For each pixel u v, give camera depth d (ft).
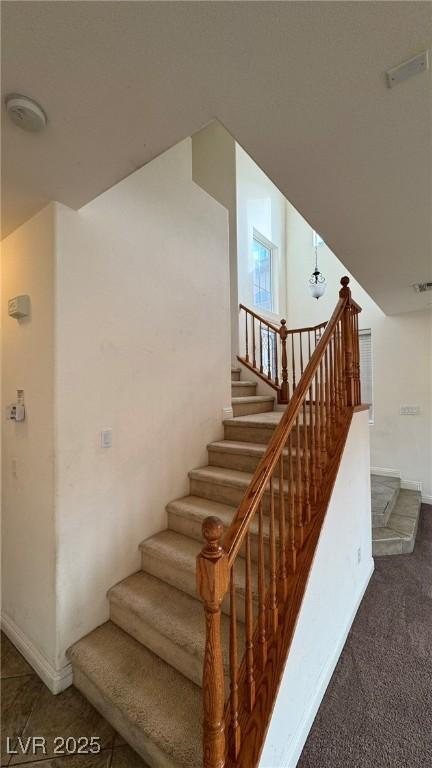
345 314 7.81
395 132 4.14
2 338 6.72
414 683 5.52
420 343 14.56
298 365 18.89
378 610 7.47
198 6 2.61
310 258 19.26
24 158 4.31
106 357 6.16
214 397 9.06
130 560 6.55
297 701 4.35
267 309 18.44
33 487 5.79
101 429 6.03
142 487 6.83
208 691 3.14
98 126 3.81
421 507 13.84
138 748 4.34
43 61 3.03
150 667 5.01
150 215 7.23
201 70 3.18
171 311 7.70
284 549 4.65
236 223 14.84
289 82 3.36
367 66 3.20
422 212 6.22
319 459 6.03
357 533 7.77
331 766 4.25
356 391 8.55
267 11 2.67
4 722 4.81
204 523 3.13
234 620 3.38
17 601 6.26
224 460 8.32
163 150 4.26
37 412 5.70
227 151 15.15
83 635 5.67
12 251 6.37
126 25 2.73
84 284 5.80
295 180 5.22
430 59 3.11
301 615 4.46
